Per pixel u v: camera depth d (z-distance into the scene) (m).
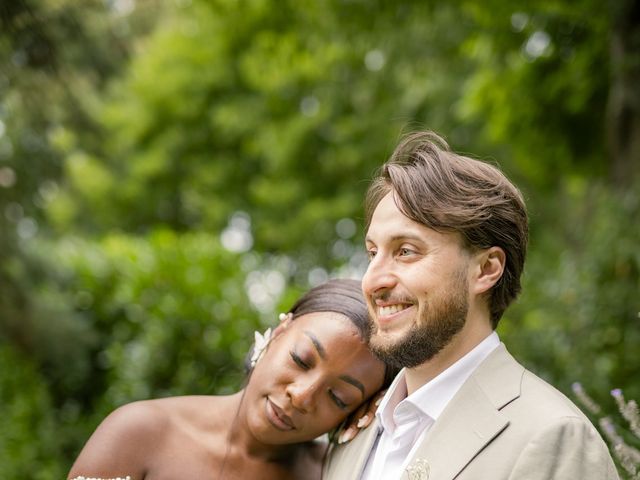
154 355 4.71
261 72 8.08
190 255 5.07
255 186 11.02
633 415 1.86
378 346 1.74
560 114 5.23
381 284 1.72
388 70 7.58
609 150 4.53
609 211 4.18
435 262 1.69
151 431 2.08
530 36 4.99
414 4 5.55
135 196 11.92
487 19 5.06
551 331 3.91
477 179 1.75
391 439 1.84
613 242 4.10
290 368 2.02
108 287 5.23
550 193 6.97
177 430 2.12
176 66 11.10
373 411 2.02
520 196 1.81
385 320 1.73
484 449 1.61
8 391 5.06
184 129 11.60
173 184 11.95
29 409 5.00
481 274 1.73
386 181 1.82
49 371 5.15
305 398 1.97
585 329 3.94
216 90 11.25
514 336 3.94
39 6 3.85
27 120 4.32
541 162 5.66
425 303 1.68
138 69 10.84
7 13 3.73
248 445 2.11
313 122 9.86
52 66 4.00
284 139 10.27
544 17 4.79
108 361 5.08
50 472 4.80
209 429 2.14
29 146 4.64
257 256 5.24
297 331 2.06
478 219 1.70
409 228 1.71
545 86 5.09
